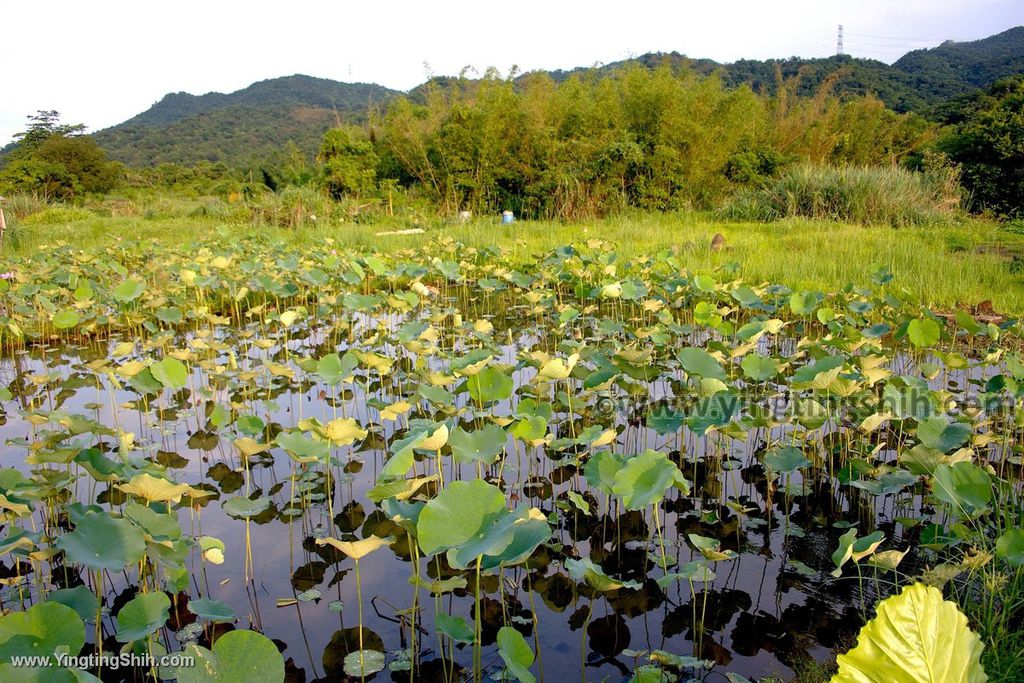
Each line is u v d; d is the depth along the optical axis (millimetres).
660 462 2219
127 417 4207
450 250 8750
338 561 2703
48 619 1579
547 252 8375
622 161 13836
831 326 4422
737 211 12141
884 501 3080
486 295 7395
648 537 2846
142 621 1815
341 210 14125
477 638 1937
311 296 7426
